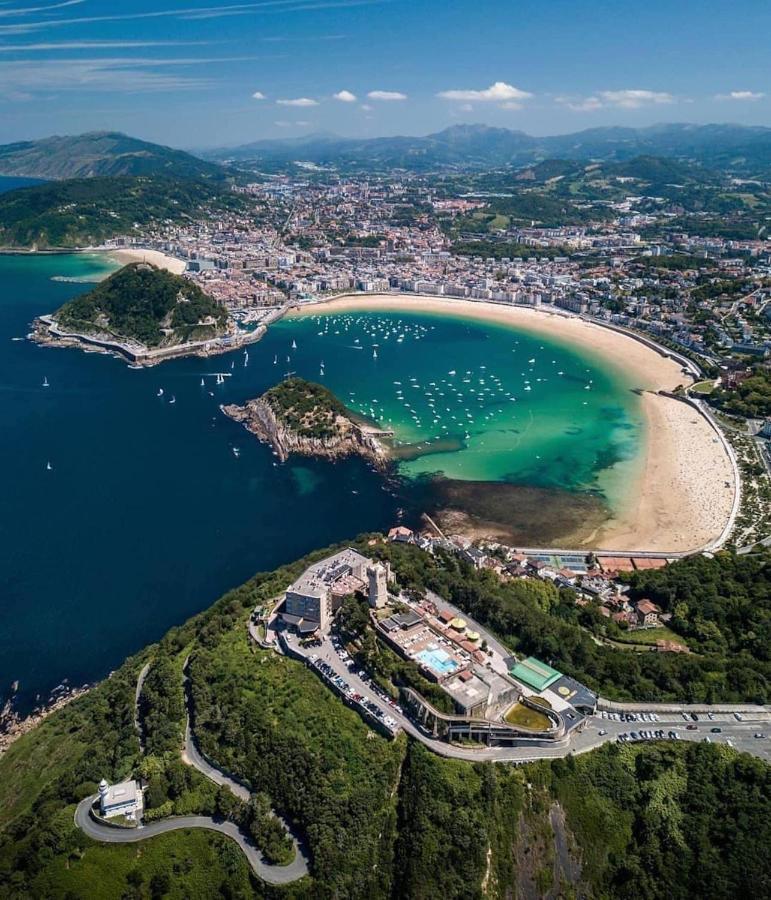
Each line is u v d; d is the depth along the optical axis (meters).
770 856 161.88
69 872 157.62
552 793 177.00
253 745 187.00
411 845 164.50
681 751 185.50
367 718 193.62
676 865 165.38
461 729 185.38
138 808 170.12
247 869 161.12
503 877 164.12
